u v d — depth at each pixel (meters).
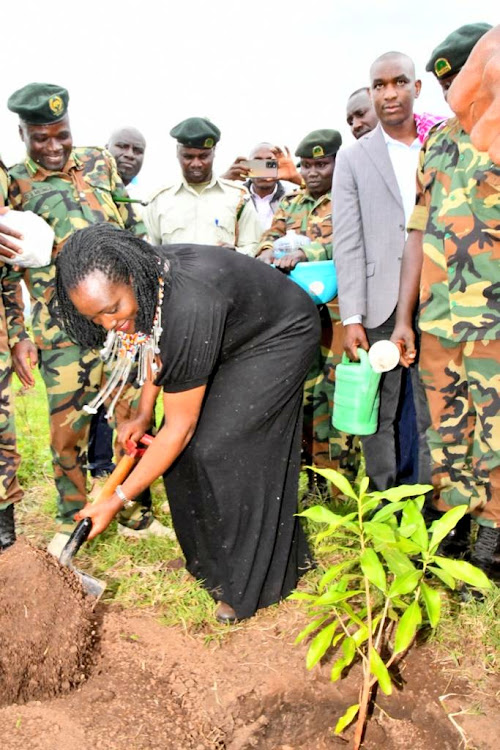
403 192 3.44
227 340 2.67
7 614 2.32
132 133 5.30
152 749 2.17
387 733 2.39
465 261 2.73
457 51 3.01
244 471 2.71
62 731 2.18
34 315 3.15
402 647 2.01
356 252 3.38
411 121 3.46
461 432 2.96
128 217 3.47
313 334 2.85
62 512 3.40
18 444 4.71
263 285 2.69
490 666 2.56
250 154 5.78
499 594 2.83
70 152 3.17
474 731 2.29
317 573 3.08
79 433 3.27
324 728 2.44
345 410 3.20
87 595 2.54
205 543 2.93
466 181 2.73
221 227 4.57
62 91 3.03
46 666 2.33
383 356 2.94
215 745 2.26
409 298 3.14
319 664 2.55
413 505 2.23
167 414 2.59
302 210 4.11
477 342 2.76
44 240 2.94
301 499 3.88
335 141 3.90
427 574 3.06
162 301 2.37
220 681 2.48
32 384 3.27
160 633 2.74
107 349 2.47
